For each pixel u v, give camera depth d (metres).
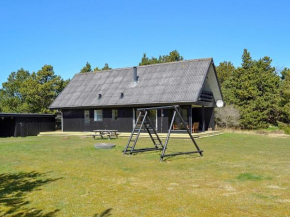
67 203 5.46
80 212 4.98
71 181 7.15
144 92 21.23
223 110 28.23
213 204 5.28
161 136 19.19
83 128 23.91
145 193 6.04
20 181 7.20
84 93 24.53
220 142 16.28
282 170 8.17
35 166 9.13
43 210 5.11
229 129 27.64
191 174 7.78
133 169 8.56
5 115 21.17
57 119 30.98
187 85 19.94
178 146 14.37
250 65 30.78
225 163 9.42
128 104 20.89
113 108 22.53
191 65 21.86
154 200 5.56
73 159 10.45
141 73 23.69
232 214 4.77
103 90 23.80
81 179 7.35
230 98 30.73
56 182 7.07
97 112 23.27
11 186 6.73
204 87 22.08
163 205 5.26
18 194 6.10
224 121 28.20
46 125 24.98
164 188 6.40
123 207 5.20
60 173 8.08
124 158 10.63
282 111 28.33
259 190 6.14
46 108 31.11
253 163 9.38
